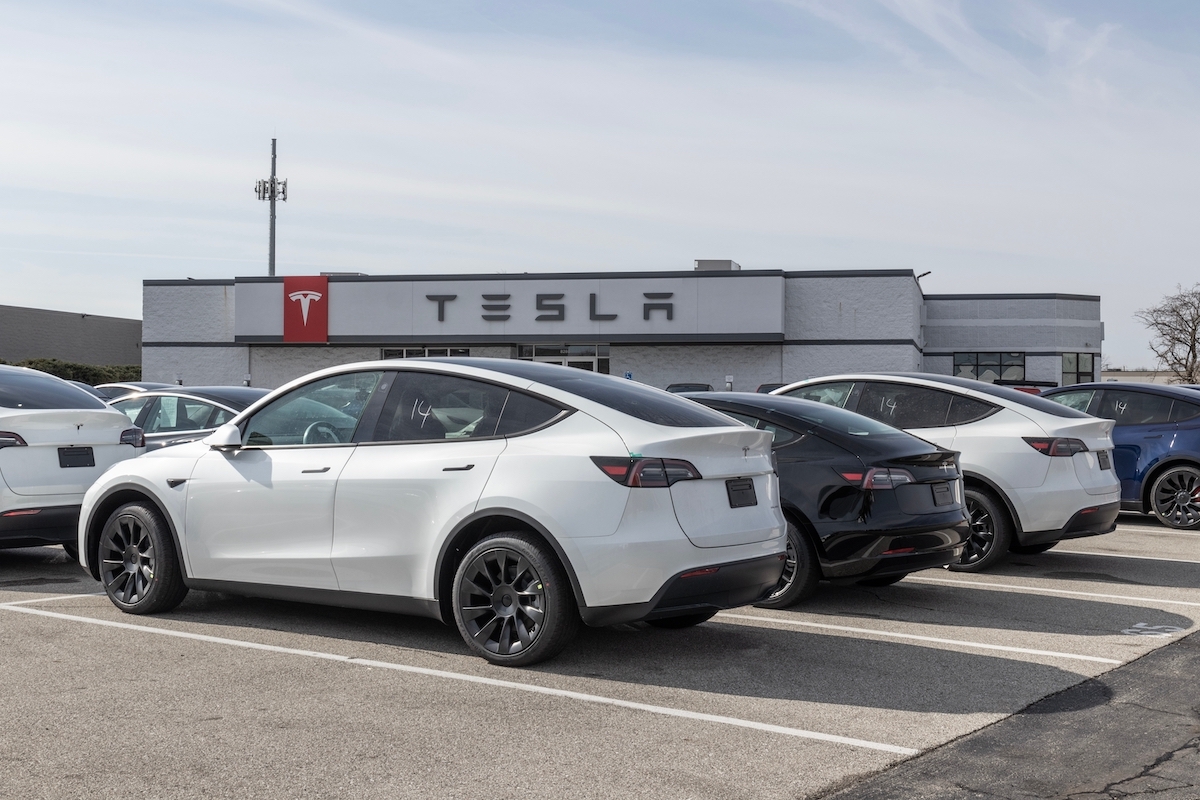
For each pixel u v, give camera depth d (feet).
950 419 28.68
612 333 109.50
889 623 21.88
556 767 13.10
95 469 26.68
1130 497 38.78
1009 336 135.95
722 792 12.36
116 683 16.51
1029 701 16.30
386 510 18.71
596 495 16.83
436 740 14.05
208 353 118.62
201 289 118.62
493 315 111.45
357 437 19.57
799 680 17.37
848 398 30.45
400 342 113.50
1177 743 14.32
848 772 13.07
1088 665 18.54
